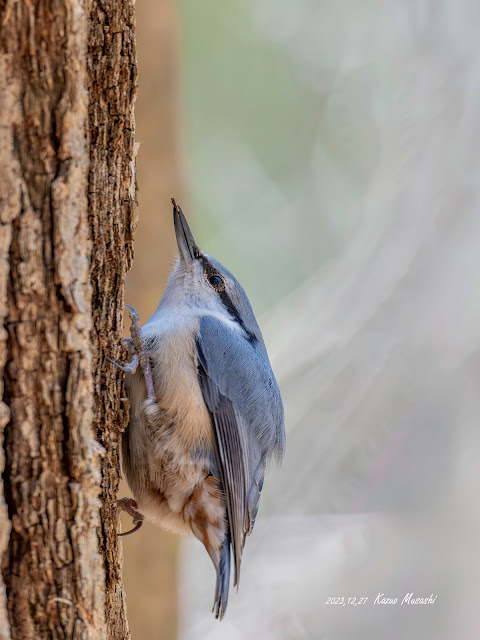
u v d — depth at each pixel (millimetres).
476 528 12180
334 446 12500
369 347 12836
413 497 12406
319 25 15695
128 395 6652
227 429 7023
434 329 12945
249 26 15656
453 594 12039
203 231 14875
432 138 13656
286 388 12516
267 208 15172
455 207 13305
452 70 13766
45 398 4680
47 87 4613
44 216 4641
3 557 4609
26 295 4609
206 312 7527
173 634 9266
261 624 11227
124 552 9141
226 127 15469
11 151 4551
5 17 4480
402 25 14648
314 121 15523
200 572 11391
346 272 13531
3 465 4586
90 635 4785
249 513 7391
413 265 13188
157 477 6727
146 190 9625
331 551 11992
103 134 5516
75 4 4605
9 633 4590
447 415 12688
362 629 11633
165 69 9797
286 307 13641
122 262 5832
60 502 4719
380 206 13781
